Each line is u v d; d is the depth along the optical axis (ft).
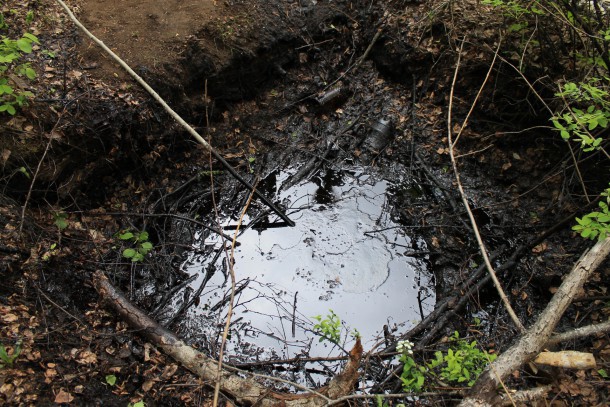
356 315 13.57
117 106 14.08
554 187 14.75
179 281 13.88
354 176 16.44
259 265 14.47
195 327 12.98
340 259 14.66
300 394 10.27
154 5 16.40
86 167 13.98
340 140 17.02
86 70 14.34
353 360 9.43
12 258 11.80
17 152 12.65
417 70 17.20
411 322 13.42
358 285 14.17
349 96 17.89
